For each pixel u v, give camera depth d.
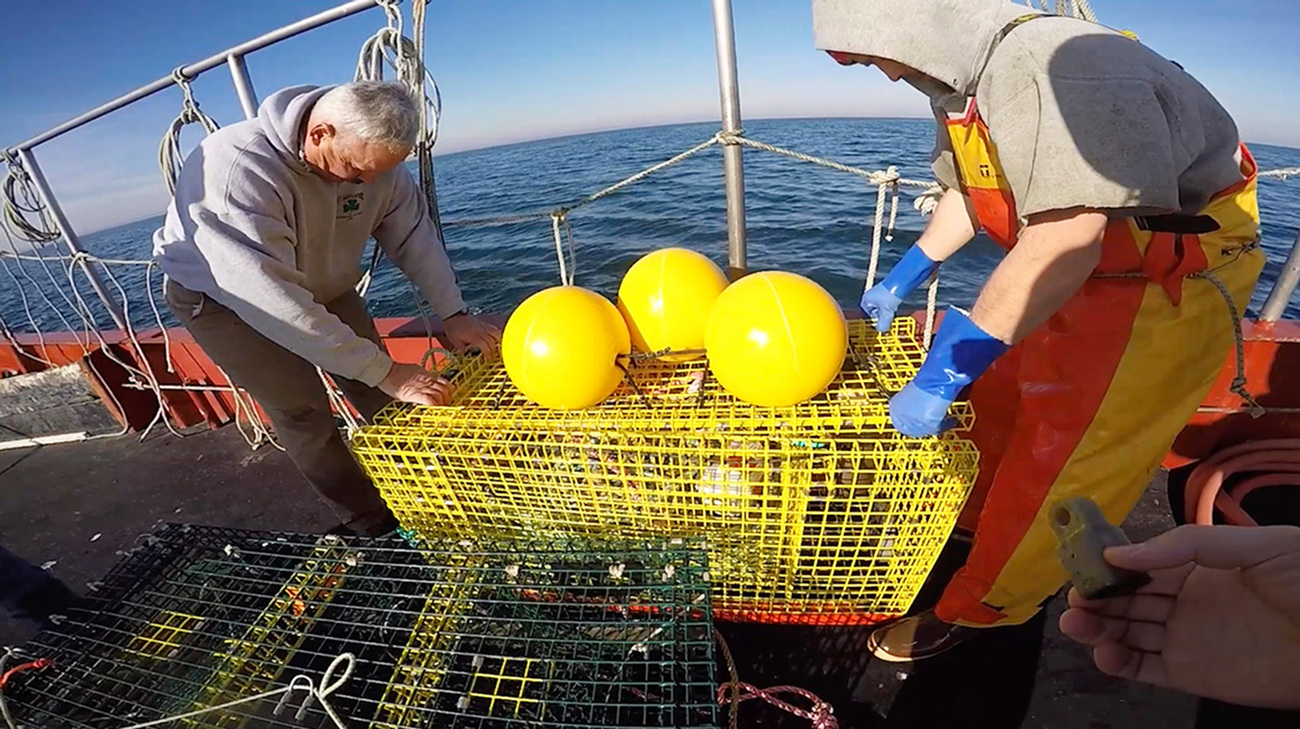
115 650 1.66
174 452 3.52
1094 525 0.87
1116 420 1.53
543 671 1.58
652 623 1.56
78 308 3.60
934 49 1.37
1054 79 1.23
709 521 1.82
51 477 3.39
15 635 2.44
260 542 1.97
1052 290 1.33
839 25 1.39
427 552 1.76
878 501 1.68
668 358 2.02
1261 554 0.75
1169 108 1.27
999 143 1.32
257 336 2.20
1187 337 1.48
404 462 1.88
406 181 2.45
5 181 3.22
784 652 2.06
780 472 1.66
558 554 1.74
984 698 1.90
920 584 1.91
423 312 2.82
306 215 2.07
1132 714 1.83
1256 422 2.58
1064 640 2.04
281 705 1.34
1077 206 1.25
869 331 2.18
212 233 1.82
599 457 1.73
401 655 1.64
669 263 2.05
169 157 2.84
